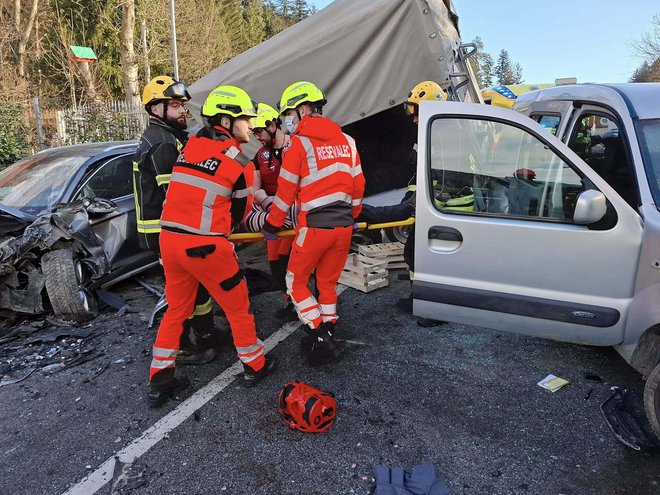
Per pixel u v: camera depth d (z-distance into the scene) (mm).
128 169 5398
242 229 3893
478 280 3045
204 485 2424
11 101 12375
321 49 5488
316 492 2365
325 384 3273
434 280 3164
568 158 2818
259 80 5781
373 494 2330
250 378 3244
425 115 3129
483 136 3035
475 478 2432
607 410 2816
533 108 4629
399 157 6254
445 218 3068
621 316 2736
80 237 4328
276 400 3117
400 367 3469
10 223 4285
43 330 4281
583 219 2607
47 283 4164
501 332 3951
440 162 3105
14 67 18688
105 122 13859
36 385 3410
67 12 23656
